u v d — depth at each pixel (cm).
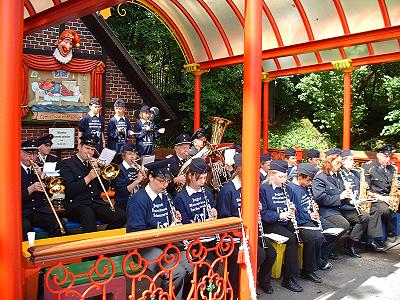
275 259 519
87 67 997
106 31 992
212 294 393
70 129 979
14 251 265
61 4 536
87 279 334
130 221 423
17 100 269
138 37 1725
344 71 1057
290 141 1883
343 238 736
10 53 265
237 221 376
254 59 389
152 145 886
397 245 731
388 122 1956
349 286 550
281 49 891
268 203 547
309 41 844
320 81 1861
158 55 1789
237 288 462
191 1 935
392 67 1880
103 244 292
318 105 1903
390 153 757
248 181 389
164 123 1767
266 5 864
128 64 1045
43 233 506
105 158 564
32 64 920
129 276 312
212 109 1781
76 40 963
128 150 611
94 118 862
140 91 1095
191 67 1065
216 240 424
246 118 392
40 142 533
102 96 1030
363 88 1944
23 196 488
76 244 283
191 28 1021
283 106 2142
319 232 571
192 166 470
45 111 941
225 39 979
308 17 834
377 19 752
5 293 262
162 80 1795
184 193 473
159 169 432
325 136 1964
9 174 265
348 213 670
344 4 770
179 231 332
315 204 593
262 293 521
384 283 561
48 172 550
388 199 709
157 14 1016
